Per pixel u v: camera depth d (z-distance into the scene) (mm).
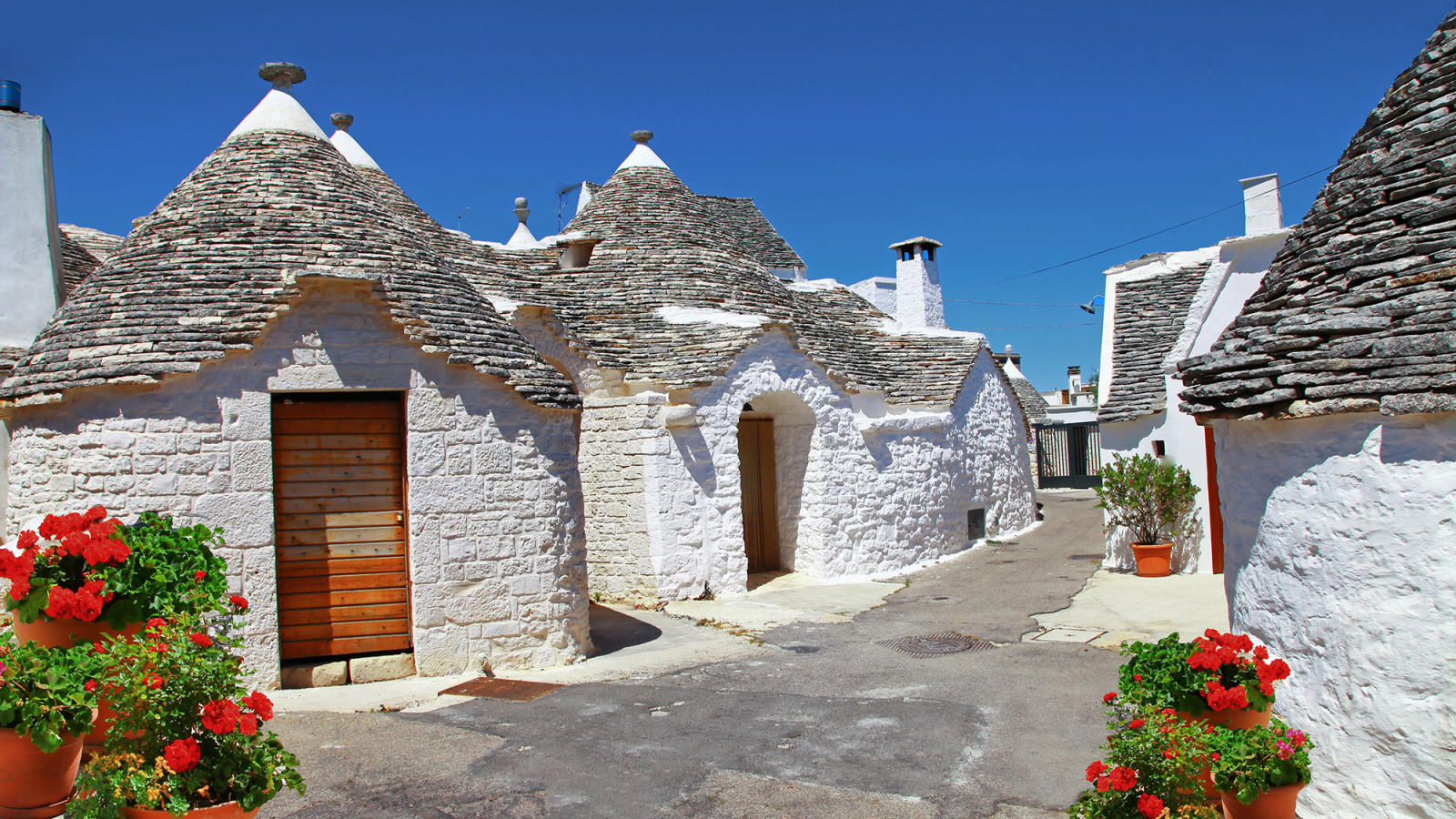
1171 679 4816
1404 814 4566
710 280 15562
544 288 14461
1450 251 4879
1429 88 5539
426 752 6371
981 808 5461
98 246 14648
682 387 12719
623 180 17500
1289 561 5160
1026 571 14438
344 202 9523
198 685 4168
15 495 8023
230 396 8016
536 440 9195
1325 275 5387
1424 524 4539
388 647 8633
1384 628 4652
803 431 14500
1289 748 4395
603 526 13070
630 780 5910
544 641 9055
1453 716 4422
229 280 8352
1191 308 13234
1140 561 13086
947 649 9508
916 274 23312
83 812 3834
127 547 5055
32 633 4988
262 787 4125
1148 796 4227
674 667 9016
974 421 18016
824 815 5391
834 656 9359
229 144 9984
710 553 12922
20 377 8000
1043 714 7156
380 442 8711
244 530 7969
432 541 8594
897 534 15133
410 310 8531
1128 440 14008
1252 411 5188
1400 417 4605
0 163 10062
